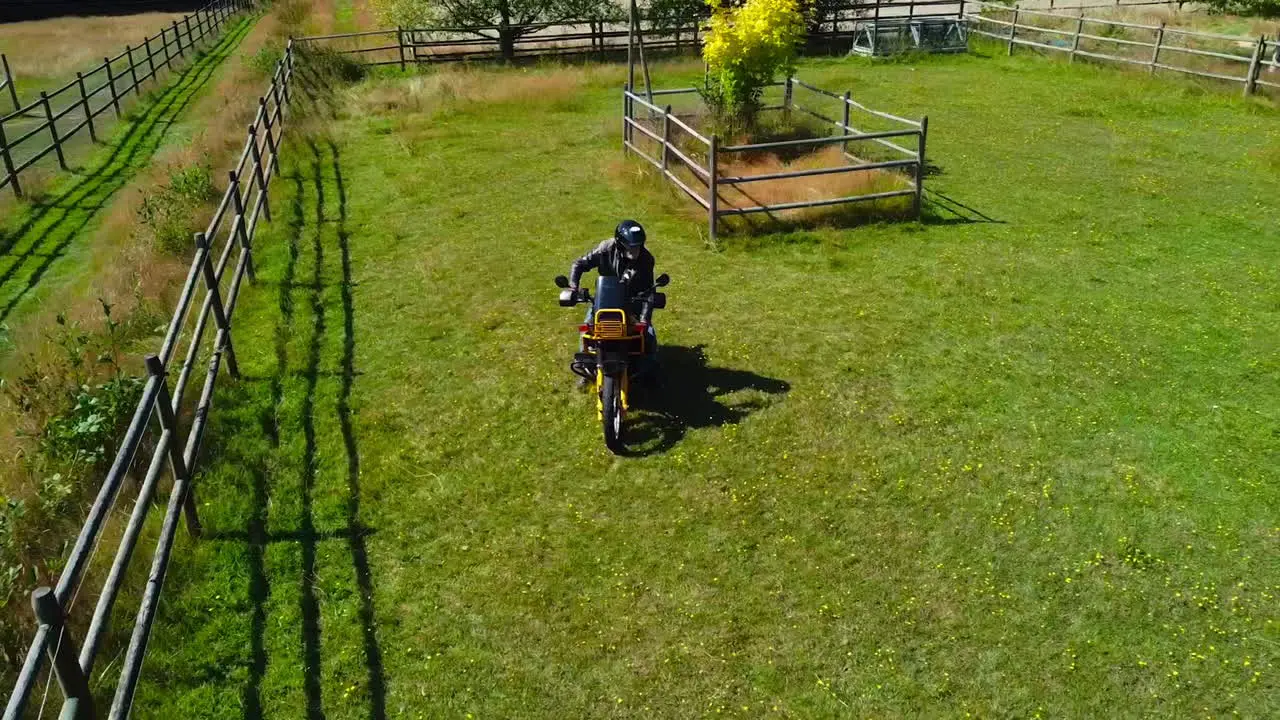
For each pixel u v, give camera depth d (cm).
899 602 525
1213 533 579
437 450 679
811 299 929
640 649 496
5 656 479
